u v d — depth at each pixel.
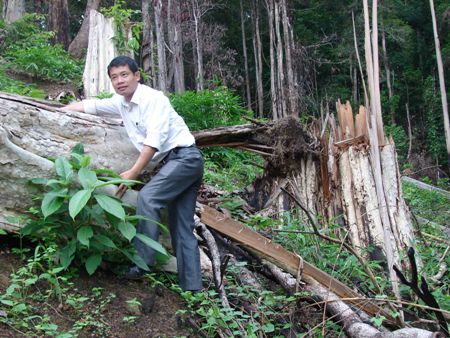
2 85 10.02
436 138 22.17
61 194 3.39
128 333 3.33
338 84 27.02
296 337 3.68
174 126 3.86
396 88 28.70
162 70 16.52
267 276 4.36
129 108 3.86
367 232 5.55
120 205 3.38
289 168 6.14
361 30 24.88
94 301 3.44
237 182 8.08
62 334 3.01
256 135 6.21
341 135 6.04
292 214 5.89
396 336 3.40
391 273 3.82
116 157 4.14
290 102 17.73
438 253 5.75
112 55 11.75
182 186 3.78
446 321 3.80
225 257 3.91
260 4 28.78
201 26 22.81
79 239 3.37
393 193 5.62
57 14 18.42
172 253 4.11
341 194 5.91
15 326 3.04
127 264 3.78
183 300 3.76
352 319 3.73
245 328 3.62
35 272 3.45
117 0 12.36
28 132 3.79
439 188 11.65
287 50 18.23
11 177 3.50
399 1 29.08
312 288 4.01
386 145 5.77
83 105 4.22
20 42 14.59
